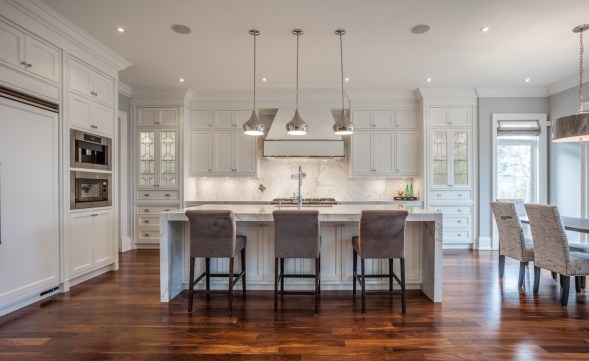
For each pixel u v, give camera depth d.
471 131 5.37
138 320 2.58
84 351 2.10
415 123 5.57
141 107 5.37
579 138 2.95
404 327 2.45
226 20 3.11
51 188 3.06
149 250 5.27
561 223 2.86
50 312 2.72
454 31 3.33
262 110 5.71
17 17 2.68
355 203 5.45
